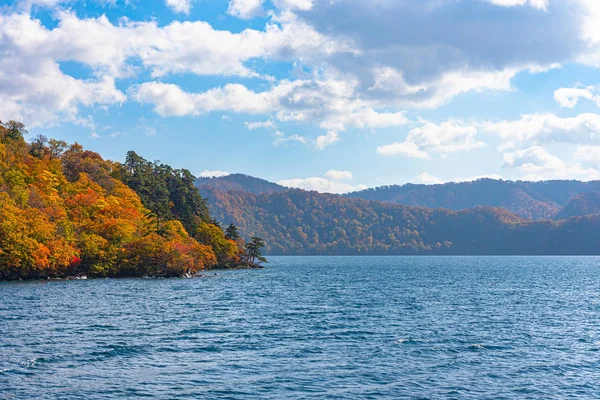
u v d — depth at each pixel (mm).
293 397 30438
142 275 127188
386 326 53625
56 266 111125
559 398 30953
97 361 37250
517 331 51625
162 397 30062
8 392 30250
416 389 32188
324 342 44969
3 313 57656
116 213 136875
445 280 131625
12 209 107562
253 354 40250
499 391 32062
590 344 45375
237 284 110688
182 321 55188
